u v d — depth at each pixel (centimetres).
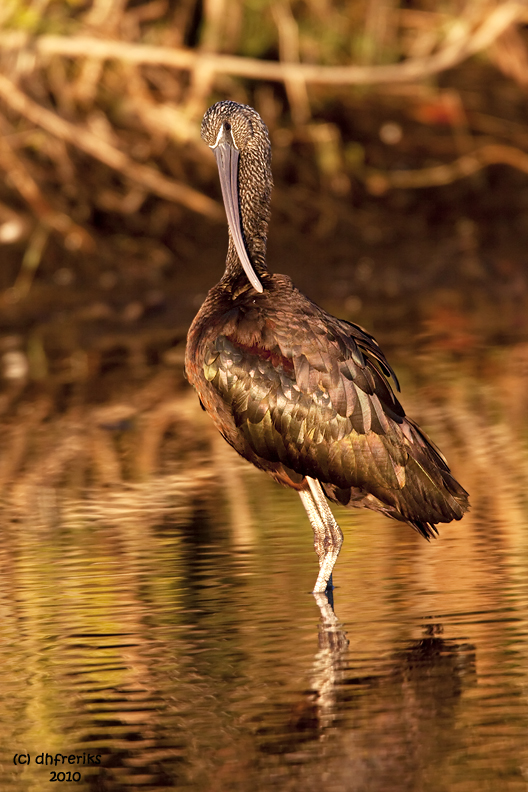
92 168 2398
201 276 2242
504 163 2652
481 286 2209
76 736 658
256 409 919
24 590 898
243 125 1045
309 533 1026
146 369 1747
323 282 2262
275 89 2630
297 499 1137
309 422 904
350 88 2677
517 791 578
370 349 945
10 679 738
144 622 827
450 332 1889
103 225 2362
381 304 2112
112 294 2178
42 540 1029
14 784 609
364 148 2627
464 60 2847
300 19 2723
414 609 832
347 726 653
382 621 811
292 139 2555
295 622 817
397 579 898
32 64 2341
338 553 899
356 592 873
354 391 900
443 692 692
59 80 2417
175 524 1062
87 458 1325
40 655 776
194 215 2397
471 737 635
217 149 1055
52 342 1944
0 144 2284
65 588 900
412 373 1633
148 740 648
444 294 2169
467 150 2628
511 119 2717
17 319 2091
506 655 743
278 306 947
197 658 760
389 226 2473
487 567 913
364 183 2567
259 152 1048
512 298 2122
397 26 2811
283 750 629
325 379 903
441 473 911
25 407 1562
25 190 2267
